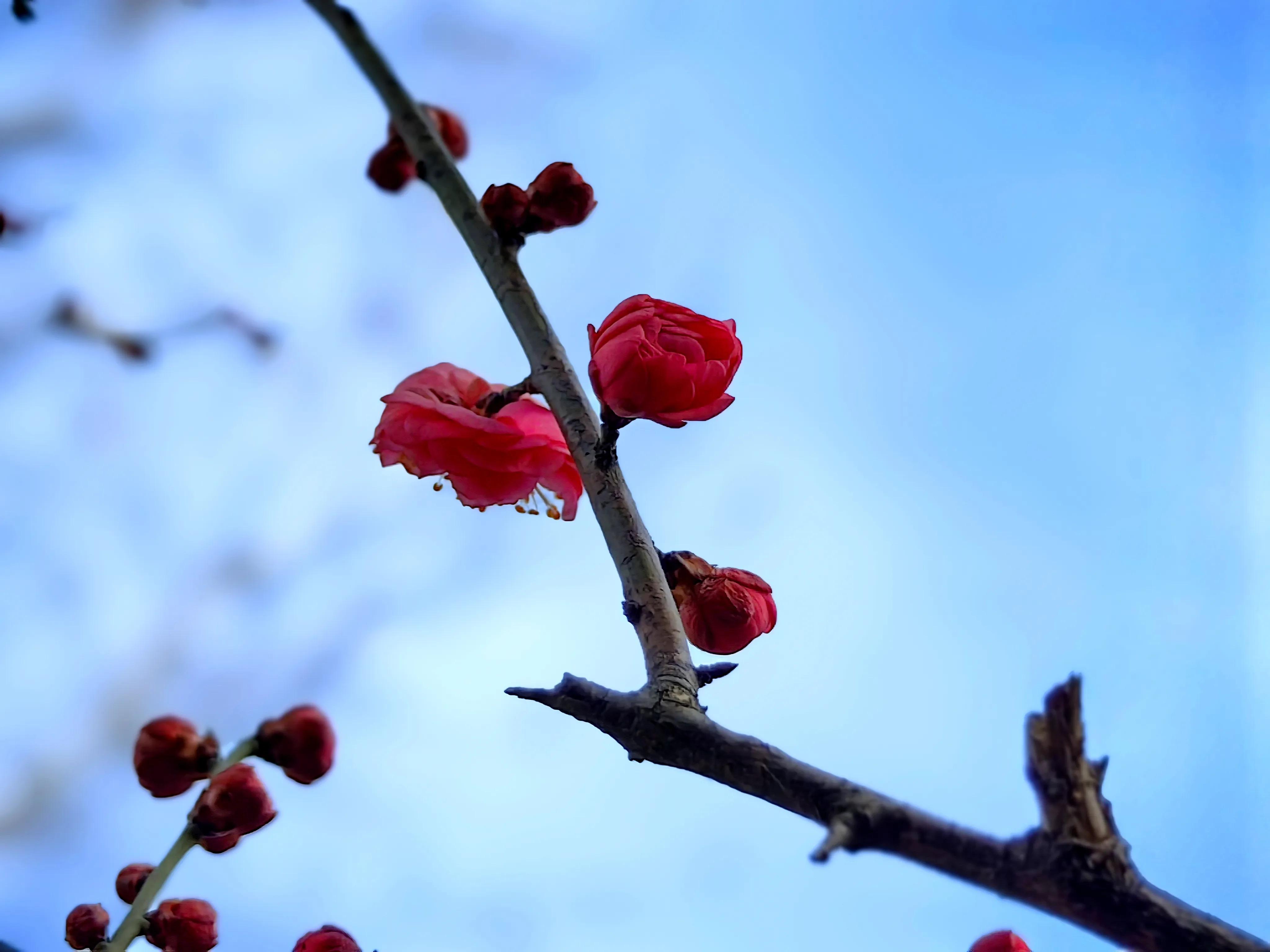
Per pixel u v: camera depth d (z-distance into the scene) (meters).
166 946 0.32
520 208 0.34
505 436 0.34
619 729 0.29
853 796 0.28
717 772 0.29
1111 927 0.27
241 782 0.32
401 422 0.34
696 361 0.32
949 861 0.28
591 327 0.33
